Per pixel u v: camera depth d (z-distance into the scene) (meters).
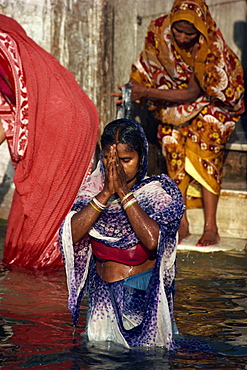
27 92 9.53
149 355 6.09
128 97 11.02
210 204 11.45
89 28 12.84
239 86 11.16
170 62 11.30
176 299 8.04
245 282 8.88
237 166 13.32
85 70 12.97
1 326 6.89
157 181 6.48
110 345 6.32
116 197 6.47
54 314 7.36
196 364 5.92
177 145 11.54
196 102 11.30
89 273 6.77
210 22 10.90
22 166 9.62
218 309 7.68
